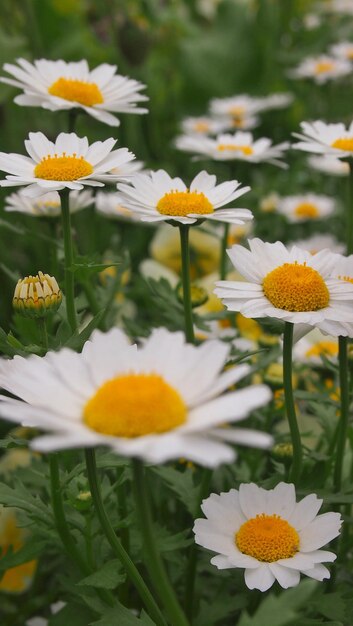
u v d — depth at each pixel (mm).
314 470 653
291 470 637
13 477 670
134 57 1133
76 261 709
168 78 1379
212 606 642
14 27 1282
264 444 508
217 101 1183
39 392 535
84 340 616
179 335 548
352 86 1396
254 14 1589
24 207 750
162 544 641
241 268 626
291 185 1138
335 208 1088
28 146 659
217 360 537
